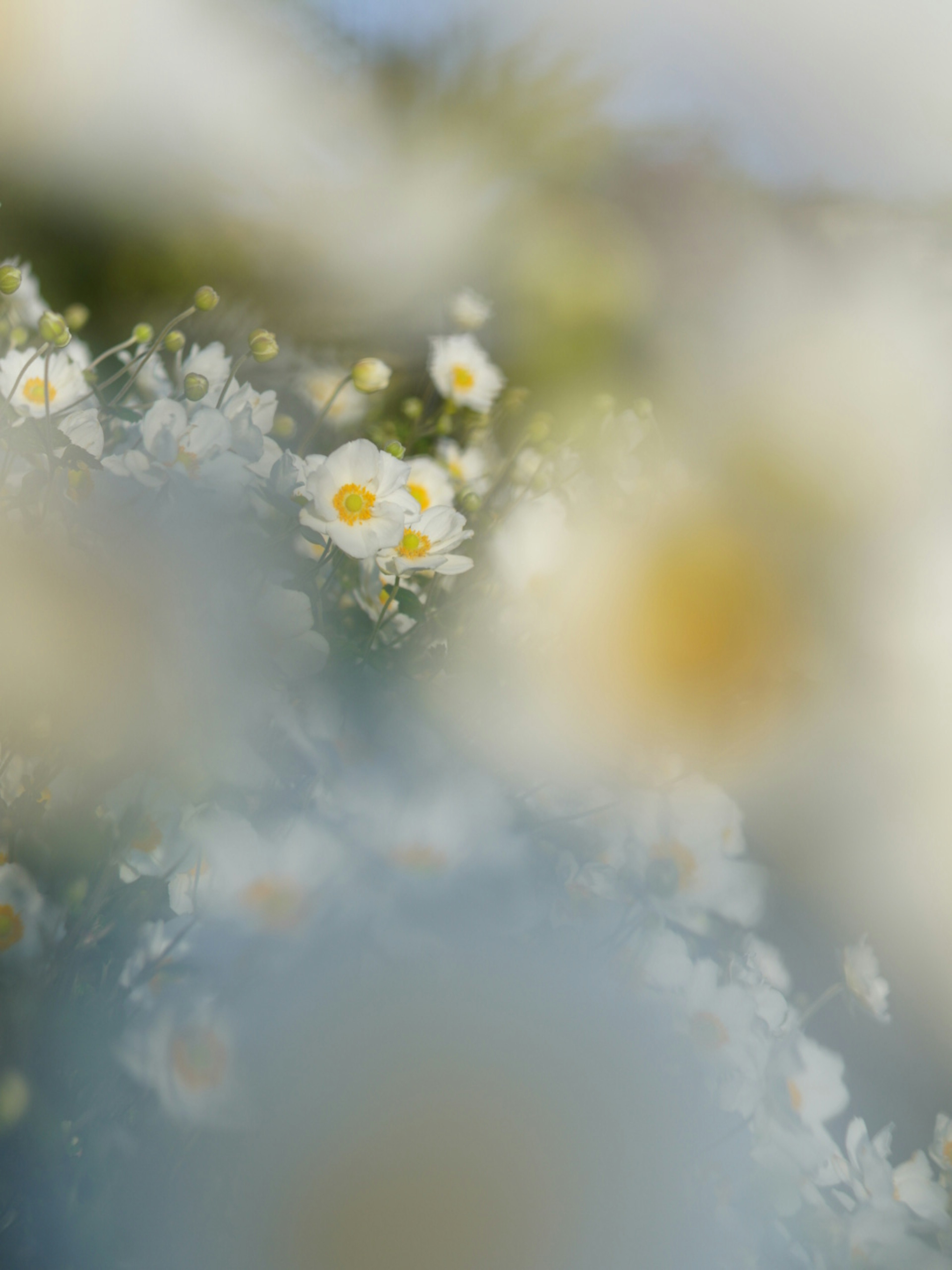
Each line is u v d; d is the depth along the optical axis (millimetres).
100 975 718
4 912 686
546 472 981
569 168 2055
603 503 988
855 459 1862
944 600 1582
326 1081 679
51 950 691
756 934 1066
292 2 1884
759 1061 735
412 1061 687
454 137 1949
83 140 1689
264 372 1209
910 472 1905
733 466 1812
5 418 764
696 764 859
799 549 1669
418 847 706
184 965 690
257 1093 666
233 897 688
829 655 1459
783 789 1247
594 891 772
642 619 928
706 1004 746
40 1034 687
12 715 692
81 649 691
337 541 758
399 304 1907
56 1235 672
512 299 2031
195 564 720
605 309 2090
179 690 702
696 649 956
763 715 1248
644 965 751
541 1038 706
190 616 707
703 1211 709
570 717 850
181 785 708
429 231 1929
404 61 1959
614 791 810
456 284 1974
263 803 734
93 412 781
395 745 750
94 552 700
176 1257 676
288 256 1813
